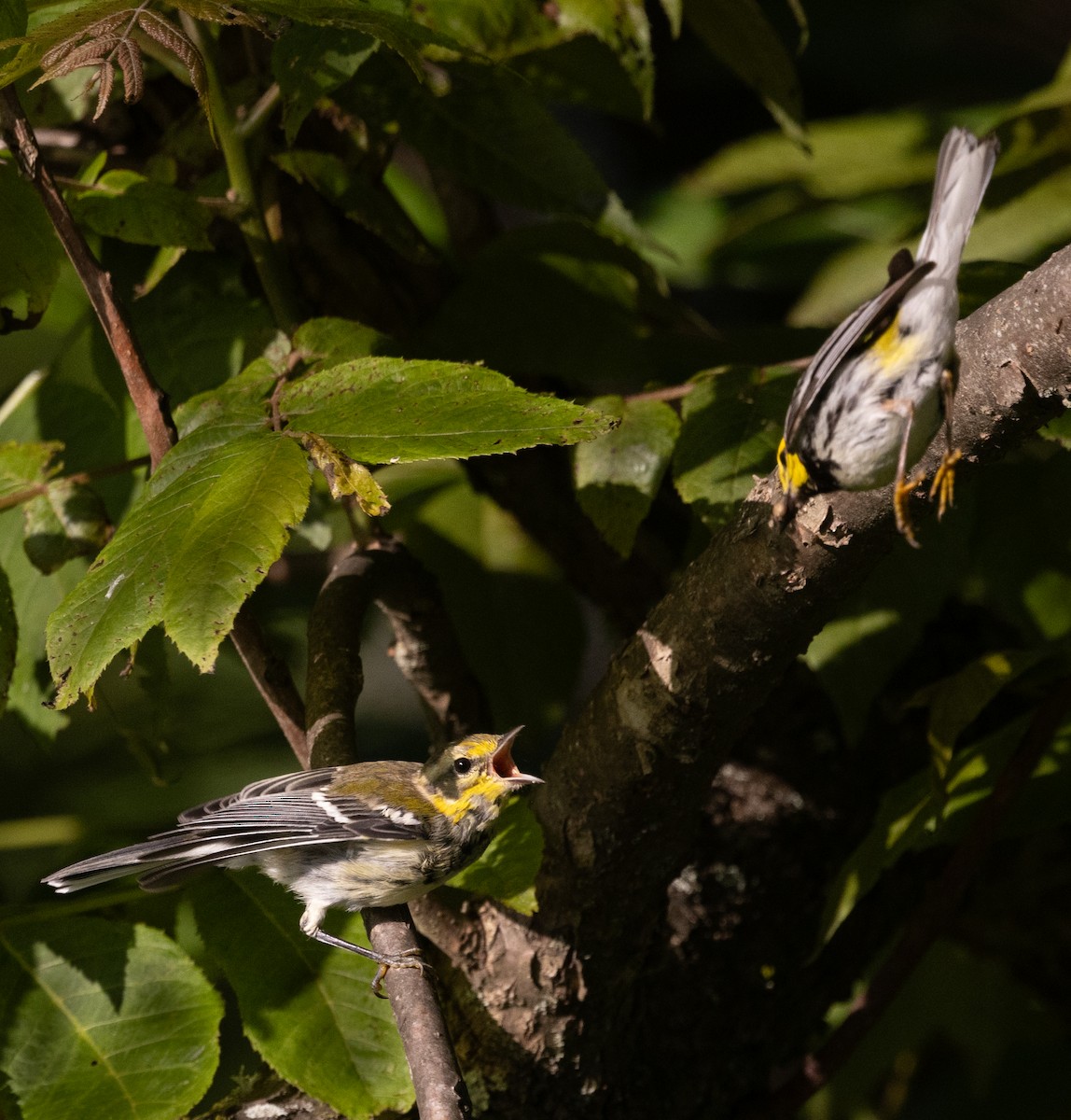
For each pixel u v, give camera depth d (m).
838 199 11.65
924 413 4.71
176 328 7.10
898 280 4.46
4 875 10.09
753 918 7.41
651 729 5.72
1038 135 8.08
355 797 5.79
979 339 4.75
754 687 5.58
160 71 7.39
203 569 4.61
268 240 6.95
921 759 8.00
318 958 5.95
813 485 4.90
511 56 7.56
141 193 6.61
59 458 7.44
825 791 7.77
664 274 12.32
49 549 6.56
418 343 7.84
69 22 5.15
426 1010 5.15
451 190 8.89
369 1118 5.79
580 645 9.09
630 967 6.38
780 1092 7.16
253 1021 5.78
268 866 6.02
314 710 6.21
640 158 14.56
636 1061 6.82
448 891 6.29
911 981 9.80
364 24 5.51
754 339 8.23
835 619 6.97
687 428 6.34
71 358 7.66
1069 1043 9.84
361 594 6.74
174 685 10.83
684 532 8.43
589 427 4.86
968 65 14.59
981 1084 10.10
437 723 7.79
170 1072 5.73
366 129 7.52
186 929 7.61
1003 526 8.30
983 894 8.59
